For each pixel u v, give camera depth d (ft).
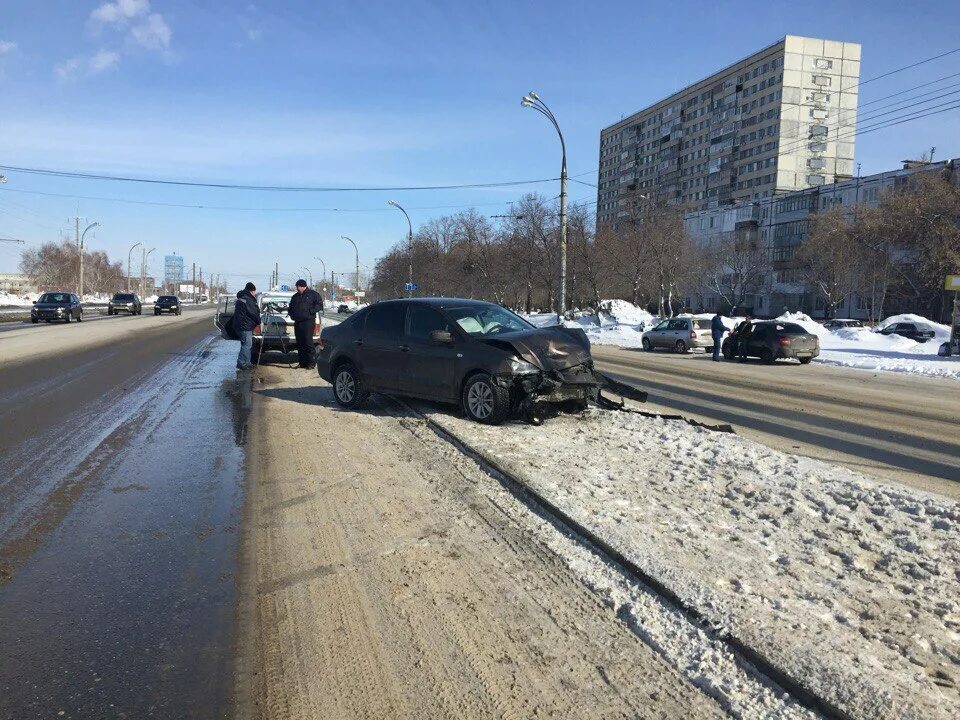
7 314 131.85
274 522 15.87
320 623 11.14
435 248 235.20
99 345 67.36
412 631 10.85
